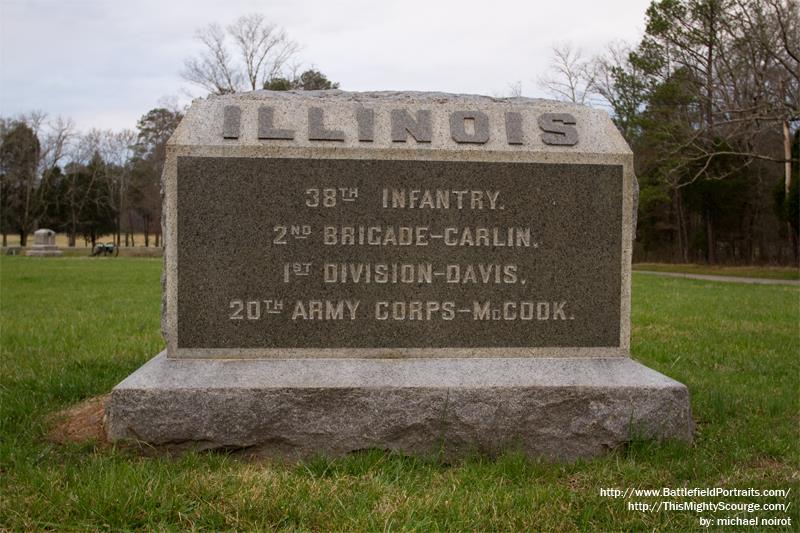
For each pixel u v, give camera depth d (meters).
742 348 7.90
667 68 30.95
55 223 62.56
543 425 4.30
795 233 35.22
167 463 3.95
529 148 4.65
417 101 4.80
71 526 3.15
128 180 64.50
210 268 4.49
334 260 4.54
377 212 4.56
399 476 3.86
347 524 3.21
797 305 12.85
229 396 4.20
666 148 29.59
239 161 4.49
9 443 4.24
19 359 6.79
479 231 4.61
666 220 43.84
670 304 12.99
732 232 40.00
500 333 4.64
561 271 4.67
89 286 16.59
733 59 27.91
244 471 3.86
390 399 4.24
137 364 6.61
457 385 4.29
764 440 4.46
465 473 3.89
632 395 4.36
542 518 3.32
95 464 3.82
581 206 4.67
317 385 4.24
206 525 3.21
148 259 36.59
